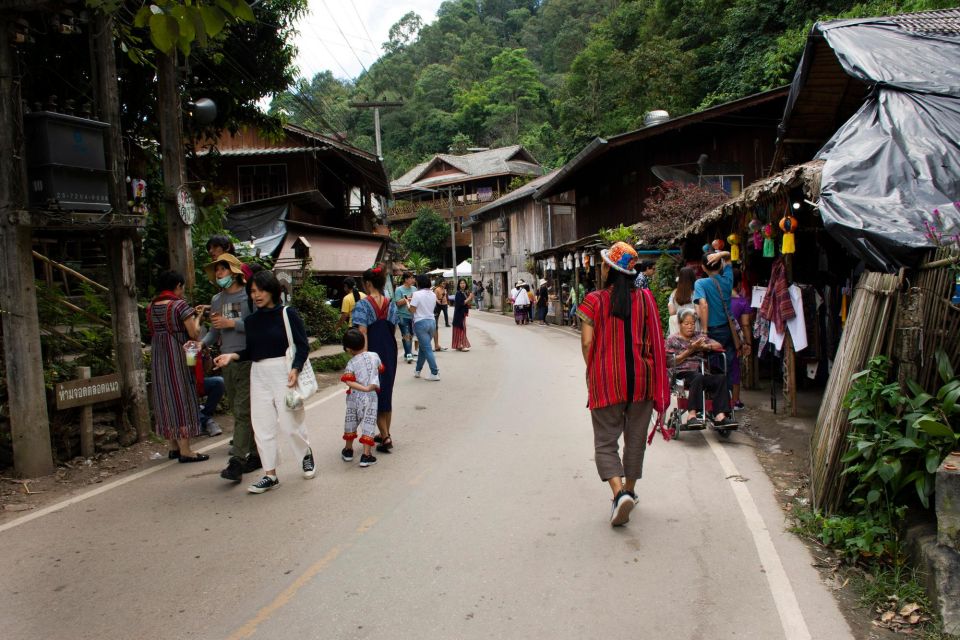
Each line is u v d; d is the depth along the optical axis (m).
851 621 3.31
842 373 4.73
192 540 4.48
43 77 9.30
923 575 3.49
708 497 5.09
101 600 3.66
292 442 5.71
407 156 66.56
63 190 5.99
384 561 4.07
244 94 12.99
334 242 21.72
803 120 10.48
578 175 24.44
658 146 20.20
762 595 3.57
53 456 6.32
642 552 4.12
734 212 8.23
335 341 15.92
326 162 24.27
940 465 3.48
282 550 4.27
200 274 10.37
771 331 7.68
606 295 4.53
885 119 6.12
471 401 9.41
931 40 7.79
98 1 4.85
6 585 3.88
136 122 11.59
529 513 4.83
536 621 3.34
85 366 6.80
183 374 6.40
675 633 3.21
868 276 4.75
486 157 55.66
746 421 7.48
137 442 7.15
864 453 4.00
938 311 4.01
